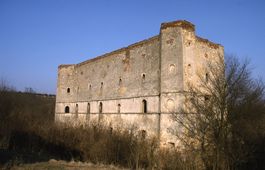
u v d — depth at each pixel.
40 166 17.33
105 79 40.94
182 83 27.41
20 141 28.14
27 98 60.91
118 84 37.69
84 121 40.94
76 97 48.41
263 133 25.31
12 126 30.61
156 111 29.92
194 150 23.47
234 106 24.61
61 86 52.19
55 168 17.06
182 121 26.42
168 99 28.34
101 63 42.56
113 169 18.75
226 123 23.81
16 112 36.12
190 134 25.17
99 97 41.81
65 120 45.00
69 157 25.81
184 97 27.09
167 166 22.42
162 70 29.44
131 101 34.44
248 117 25.20
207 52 31.05
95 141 26.84
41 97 81.38
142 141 25.67
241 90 25.23
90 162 22.62
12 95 44.22
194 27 29.81
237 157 23.06
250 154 23.75
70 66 51.50
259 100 26.31
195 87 28.19
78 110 47.16
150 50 32.41
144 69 32.94
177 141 26.59
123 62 37.31
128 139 26.27
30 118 35.44
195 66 29.02
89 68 45.81
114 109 37.78
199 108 25.67
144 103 32.53
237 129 24.45
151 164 22.66
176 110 27.41
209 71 30.12
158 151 24.69
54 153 27.05
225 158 22.69
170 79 28.56
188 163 22.36
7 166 16.22
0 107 35.97
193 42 29.30
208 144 23.55
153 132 29.75
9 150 23.59
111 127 34.56
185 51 28.28
